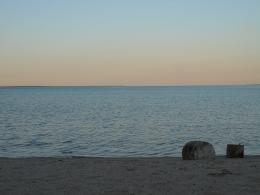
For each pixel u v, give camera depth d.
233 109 68.38
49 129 37.91
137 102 103.38
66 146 26.34
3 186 10.03
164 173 11.58
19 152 23.34
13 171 12.10
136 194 9.16
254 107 73.81
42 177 11.14
